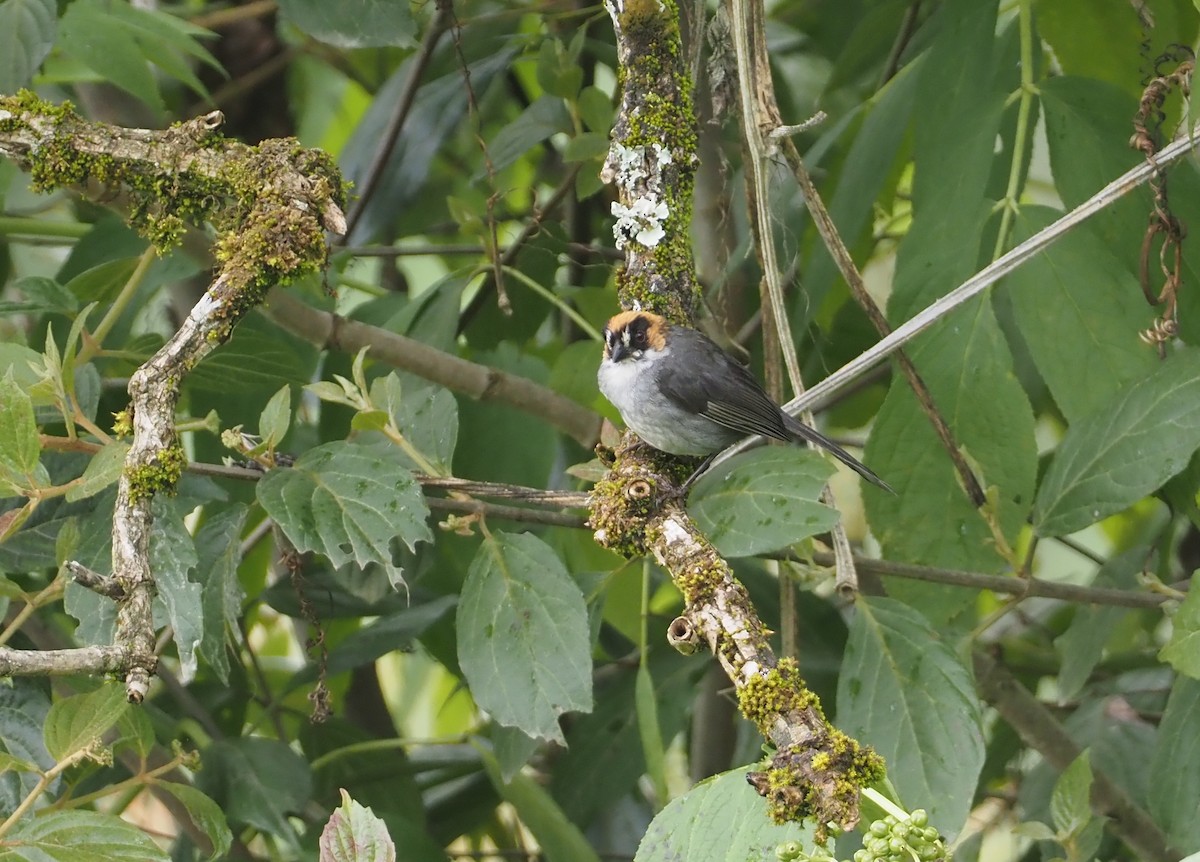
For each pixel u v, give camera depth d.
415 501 6.56
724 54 8.41
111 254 9.03
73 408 6.73
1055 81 8.28
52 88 11.16
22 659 4.88
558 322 12.43
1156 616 11.34
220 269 7.23
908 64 9.59
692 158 8.11
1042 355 7.84
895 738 6.98
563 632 6.73
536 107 10.28
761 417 8.54
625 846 10.65
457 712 11.97
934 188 8.31
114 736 8.17
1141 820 8.40
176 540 6.34
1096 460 7.58
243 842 9.73
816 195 7.74
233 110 13.30
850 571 7.41
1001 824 10.31
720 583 6.22
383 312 10.17
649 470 7.14
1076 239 7.88
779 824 5.17
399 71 11.76
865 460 8.28
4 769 5.68
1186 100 7.34
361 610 9.55
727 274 9.56
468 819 10.10
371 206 11.00
